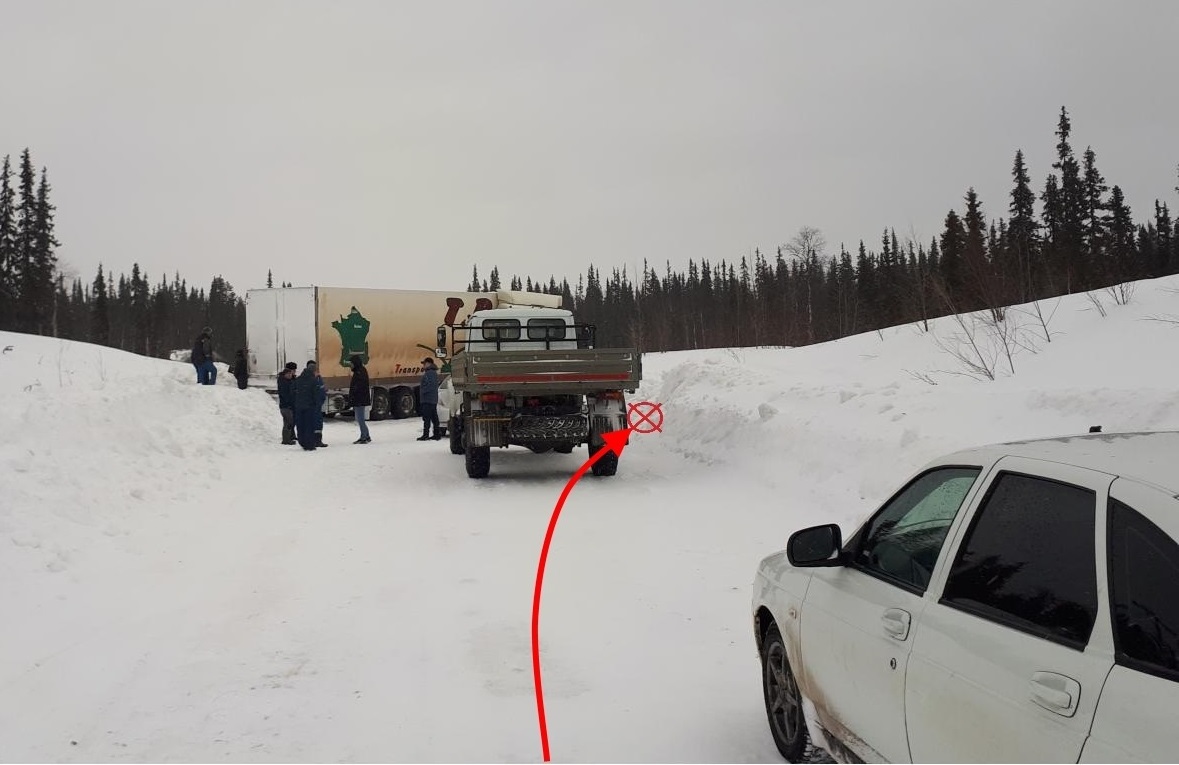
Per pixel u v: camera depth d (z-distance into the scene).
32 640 5.94
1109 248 53.34
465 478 14.24
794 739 4.17
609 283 106.81
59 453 10.82
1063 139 55.03
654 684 5.30
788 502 11.05
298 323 26.89
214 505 11.50
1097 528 2.50
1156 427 8.04
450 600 7.10
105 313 83.56
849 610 3.61
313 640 6.09
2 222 70.38
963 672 2.77
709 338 70.31
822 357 21.92
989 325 17.69
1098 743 2.20
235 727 4.64
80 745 4.41
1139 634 2.26
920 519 3.49
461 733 4.58
